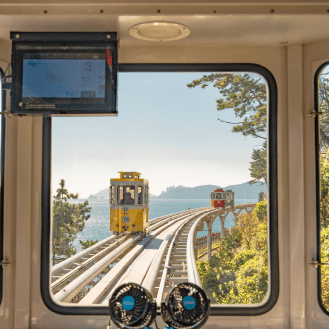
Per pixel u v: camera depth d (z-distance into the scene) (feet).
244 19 6.12
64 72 6.47
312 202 7.34
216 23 6.30
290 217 7.34
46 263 7.38
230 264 12.48
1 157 7.41
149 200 47.24
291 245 7.28
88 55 6.49
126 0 5.63
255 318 7.20
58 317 7.26
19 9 5.81
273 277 7.32
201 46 7.65
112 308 4.95
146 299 4.90
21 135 7.43
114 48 6.52
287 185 7.45
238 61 7.66
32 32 6.51
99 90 6.44
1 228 7.33
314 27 6.52
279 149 7.48
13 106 6.44
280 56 7.63
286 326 7.21
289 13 5.87
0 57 7.34
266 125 7.66
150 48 7.71
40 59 6.48
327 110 7.41
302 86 7.46
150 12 5.83
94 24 6.28
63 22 6.18
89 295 20.24
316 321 7.13
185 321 4.85
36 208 7.43
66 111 6.41
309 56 7.43
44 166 7.50
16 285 7.25
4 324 7.20
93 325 7.22
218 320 7.20
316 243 7.27
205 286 12.60
